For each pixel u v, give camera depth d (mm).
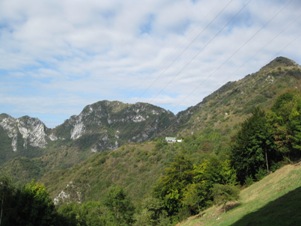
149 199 88438
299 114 69000
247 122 82938
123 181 184625
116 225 99312
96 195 182375
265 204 48156
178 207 86438
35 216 61969
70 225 78250
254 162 76875
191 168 88312
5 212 58844
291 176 56938
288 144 72125
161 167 173125
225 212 58656
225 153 94000
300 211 36500
